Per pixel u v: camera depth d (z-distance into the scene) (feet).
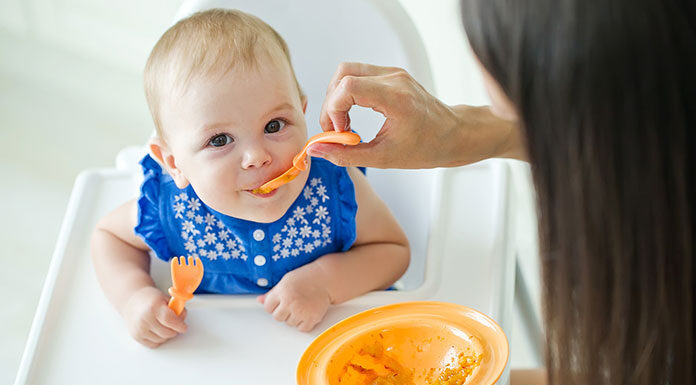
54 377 2.81
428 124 2.70
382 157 2.72
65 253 3.37
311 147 2.65
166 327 2.90
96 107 7.50
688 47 1.57
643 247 1.72
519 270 4.25
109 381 2.77
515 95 1.72
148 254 3.45
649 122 1.61
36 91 7.72
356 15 3.67
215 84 2.82
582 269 1.79
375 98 2.53
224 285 3.39
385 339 2.54
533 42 1.65
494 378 2.19
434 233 3.34
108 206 3.65
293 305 2.96
